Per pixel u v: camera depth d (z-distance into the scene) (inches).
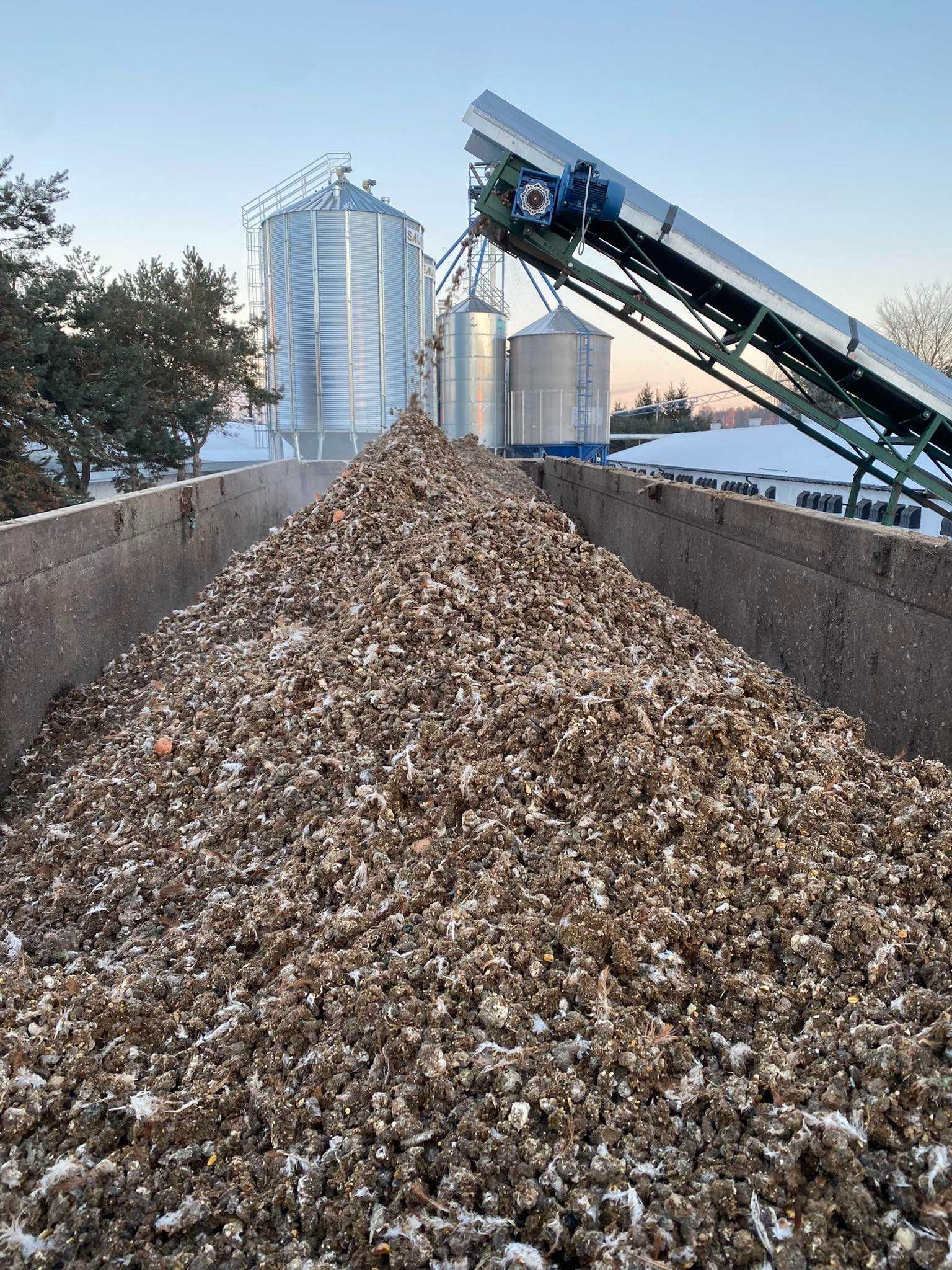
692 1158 84.7
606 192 377.7
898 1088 85.8
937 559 191.3
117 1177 88.0
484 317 968.3
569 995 102.3
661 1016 100.8
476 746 148.8
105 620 269.6
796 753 143.6
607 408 958.4
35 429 851.4
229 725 177.5
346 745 159.5
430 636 183.3
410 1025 99.4
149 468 1137.4
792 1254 74.2
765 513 286.0
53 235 927.0
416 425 444.8
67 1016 109.4
